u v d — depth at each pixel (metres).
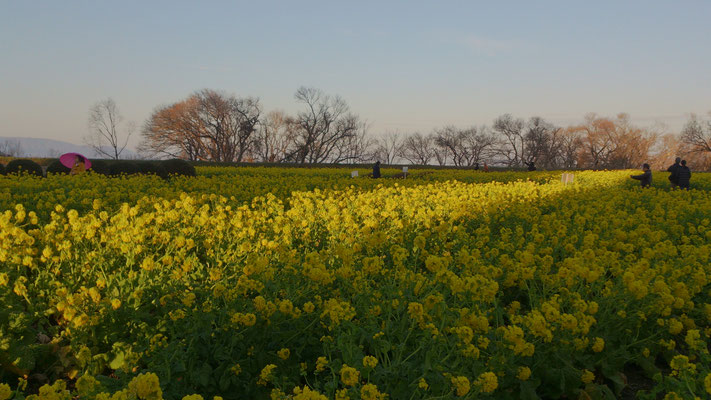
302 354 4.59
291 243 8.05
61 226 7.85
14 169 25.69
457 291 4.62
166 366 3.83
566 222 11.07
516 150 124.62
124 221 7.55
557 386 4.57
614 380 4.91
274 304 4.50
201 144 97.06
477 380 3.60
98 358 4.62
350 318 4.27
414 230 9.33
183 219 9.05
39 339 5.14
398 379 3.87
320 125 92.31
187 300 4.41
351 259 5.52
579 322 4.62
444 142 127.50
